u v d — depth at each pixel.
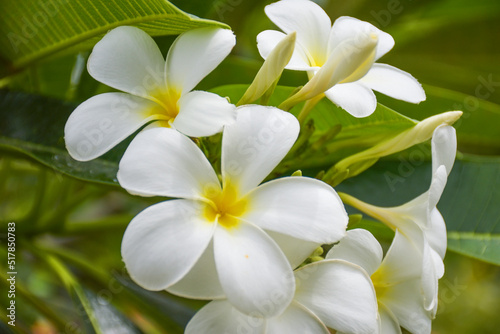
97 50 0.50
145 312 0.59
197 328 0.48
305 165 0.60
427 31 0.68
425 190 0.61
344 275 0.49
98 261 0.67
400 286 0.52
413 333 0.51
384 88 0.53
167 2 0.50
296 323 0.48
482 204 0.61
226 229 0.48
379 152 0.55
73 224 0.61
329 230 0.47
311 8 0.54
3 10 0.54
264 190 0.48
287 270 0.47
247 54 0.66
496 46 0.68
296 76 0.62
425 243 0.50
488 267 0.78
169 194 0.47
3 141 0.55
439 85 0.71
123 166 0.47
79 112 0.49
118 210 0.76
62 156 0.55
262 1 0.63
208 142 0.53
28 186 0.67
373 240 0.50
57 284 0.66
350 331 0.48
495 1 0.66
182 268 0.46
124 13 0.52
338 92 0.52
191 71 0.50
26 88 0.60
